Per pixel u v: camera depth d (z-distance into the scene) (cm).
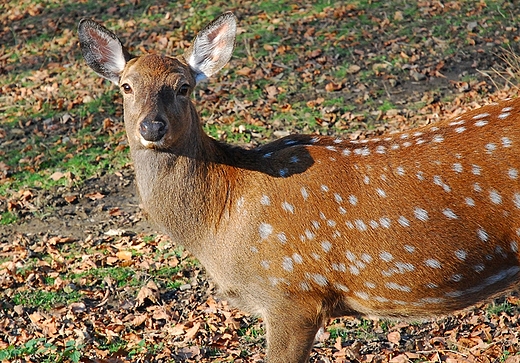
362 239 770
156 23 2011
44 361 938
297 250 780
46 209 1329
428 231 757
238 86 1653
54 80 1795
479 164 753
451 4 1923
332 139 829
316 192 782
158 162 807
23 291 1107
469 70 1638
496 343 934
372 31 1834
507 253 755
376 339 969
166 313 1035
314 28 1870
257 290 804
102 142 1531
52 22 2094
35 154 1507
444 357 923
